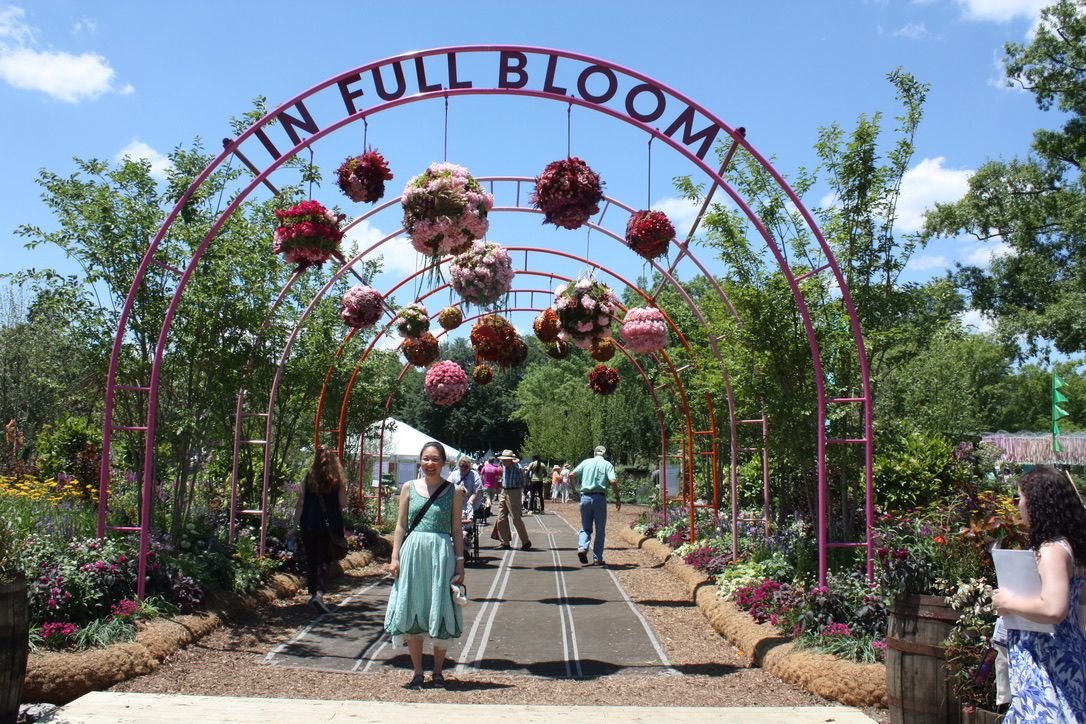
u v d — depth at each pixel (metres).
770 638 6.86
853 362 8.40
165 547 8.26
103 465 7.38
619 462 35.62
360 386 15.19
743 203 7.23
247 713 4.95
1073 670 3.49
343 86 7.25
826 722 4.94
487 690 5.89
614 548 15.55
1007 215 22.48
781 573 8.67
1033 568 3.57
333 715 4.94
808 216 7.12
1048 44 21.38
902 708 4.80
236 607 8.15
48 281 8.53
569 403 37.88
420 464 6.07
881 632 6.12
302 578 10.23
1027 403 47.78
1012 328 21.81
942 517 5.61
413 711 5.05
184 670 6.18
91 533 8.36
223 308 8.82
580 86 7.20
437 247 7.21
